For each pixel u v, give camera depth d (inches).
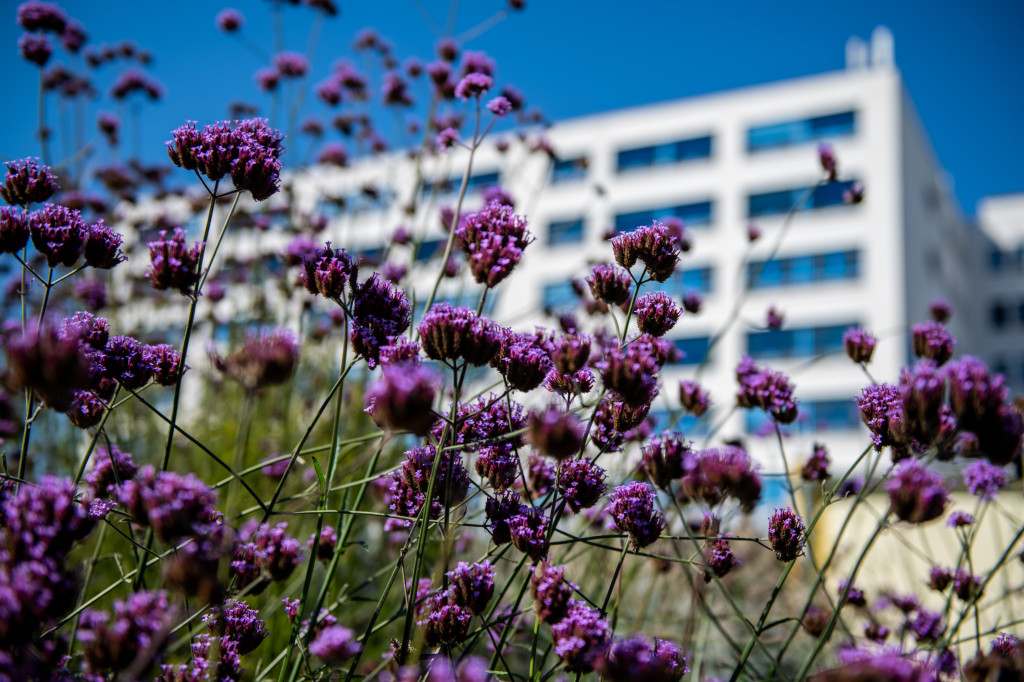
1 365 146.8
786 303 1460.4
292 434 224.4
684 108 1628.9
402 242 209.6
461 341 79.9
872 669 65.4
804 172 1515.7
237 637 83.6
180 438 226.8
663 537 92.4
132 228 273.1
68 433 186.2
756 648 163.3
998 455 79.7
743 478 88.7
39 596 59.8
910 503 77.8
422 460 93.5
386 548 174.1
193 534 66.7
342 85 264.7
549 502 94.1
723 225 1540.4
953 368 81.2
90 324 90.7
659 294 103.7
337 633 75.6
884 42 1601.9
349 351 233.1
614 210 1605.6
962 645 177.8
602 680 77.1
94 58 275.9
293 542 85.5
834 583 240.7
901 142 1503.4
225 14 235.8
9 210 87.4
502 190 157.5
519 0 221.0
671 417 143.8
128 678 58.9
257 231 251.6
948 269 1873.8
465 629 82.0
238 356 68.4
